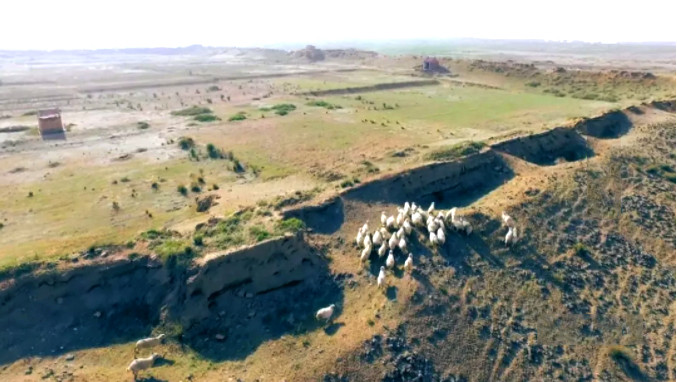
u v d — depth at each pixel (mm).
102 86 118250
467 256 35312
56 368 26109
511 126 66312
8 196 43844
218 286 30219
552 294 34062
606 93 94312
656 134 62000
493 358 28422
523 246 37719
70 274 29641
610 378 28734
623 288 35969
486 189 46938
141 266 31078
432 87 109188
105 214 39781
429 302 30484
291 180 46156
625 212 44844
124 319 29438
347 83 114125
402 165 47469
